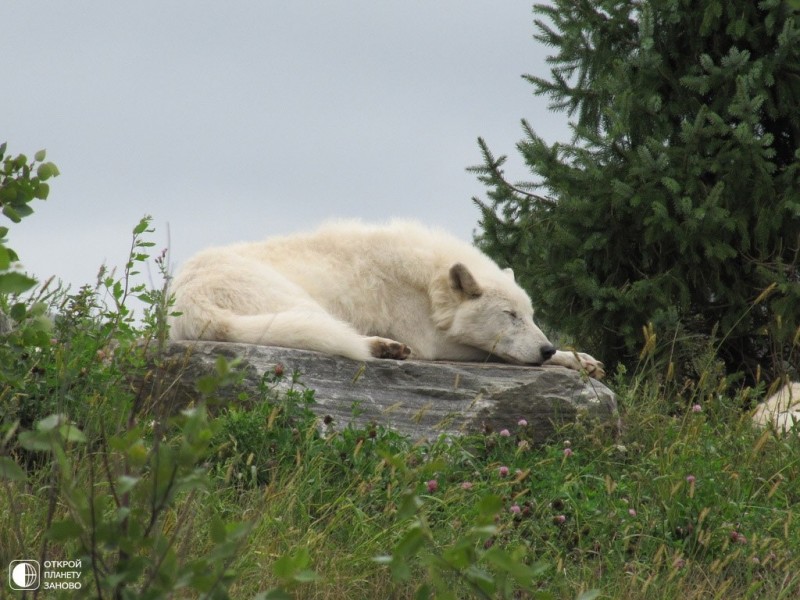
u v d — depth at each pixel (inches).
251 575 426.0
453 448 595.5
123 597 254.7
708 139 973.8
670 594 471.5
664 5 999.6
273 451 573.0
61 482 265.1
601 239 991.0
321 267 791.7
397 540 487.5
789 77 974.4
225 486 521.3
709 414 737.0
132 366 629.0
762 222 938.1
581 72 1091.9
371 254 810.8
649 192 955.3
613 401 721.0
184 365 559.2
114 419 549.6
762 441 608.1
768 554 518.6
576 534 527.5
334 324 692.7
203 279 729.6
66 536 253.8
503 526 495.5
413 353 800.9
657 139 989.8
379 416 658.8
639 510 558.3
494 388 698.2
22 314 444.5
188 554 399.9
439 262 812.0
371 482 531.5
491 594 256.2
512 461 610.9
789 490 616.7
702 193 962.7
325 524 517.3
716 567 481.4
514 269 1056.8
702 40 1013.8
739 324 993.5
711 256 964.0
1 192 417.4
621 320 991.0
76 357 590.6
